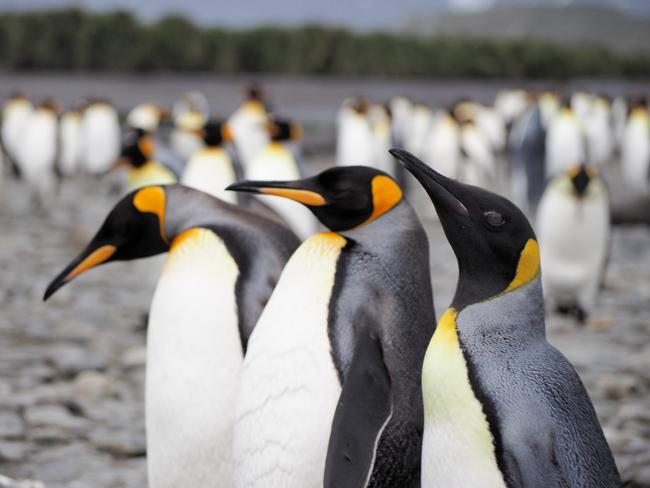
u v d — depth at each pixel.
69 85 51.16
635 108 24.50
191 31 65.56
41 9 61.50
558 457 2.92
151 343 4.19
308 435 3.50
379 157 24.83
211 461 4.11
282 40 70.88
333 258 3.67
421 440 3.45
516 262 3.12
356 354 3.44
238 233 4.21
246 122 21.69
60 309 10.57
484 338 3.08
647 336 9.55
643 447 6.17
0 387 7.52
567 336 9.59
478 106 35.25
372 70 74.88
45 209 19.31
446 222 3.16
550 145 20.55
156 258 9.70
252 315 4.05
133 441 6.32
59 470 5.89
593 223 10.32
